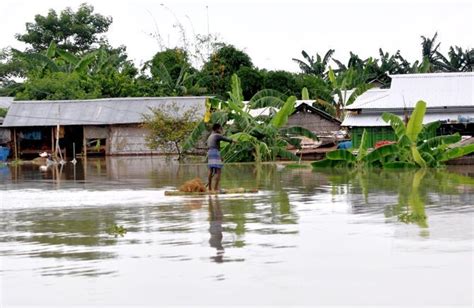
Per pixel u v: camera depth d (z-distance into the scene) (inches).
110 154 2341.3
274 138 1770.4
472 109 1907.0
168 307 406.9
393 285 433.7
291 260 502.0
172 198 900.6
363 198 860.6
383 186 1021.8
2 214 795.4
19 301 426.6
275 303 406.9
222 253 531.5
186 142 1820.9
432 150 1425.9
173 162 1871.3
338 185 1055.0
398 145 1412.4
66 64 2938.0
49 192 1058.7
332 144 1930.4
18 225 706.8
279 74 2807.6
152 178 1294.3
